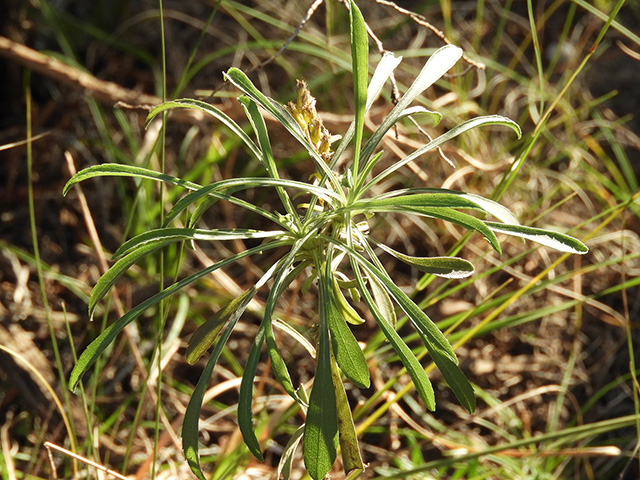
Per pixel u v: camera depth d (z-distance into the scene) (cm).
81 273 40
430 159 43
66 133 43
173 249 39
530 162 45
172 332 34
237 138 41
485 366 37
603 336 39
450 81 47
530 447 34
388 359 32
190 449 15
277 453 32
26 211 42
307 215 17
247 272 40
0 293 37
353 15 14
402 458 33
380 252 41
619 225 43
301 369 36
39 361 33
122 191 41
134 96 39
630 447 34
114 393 35
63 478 31
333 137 18
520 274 37
